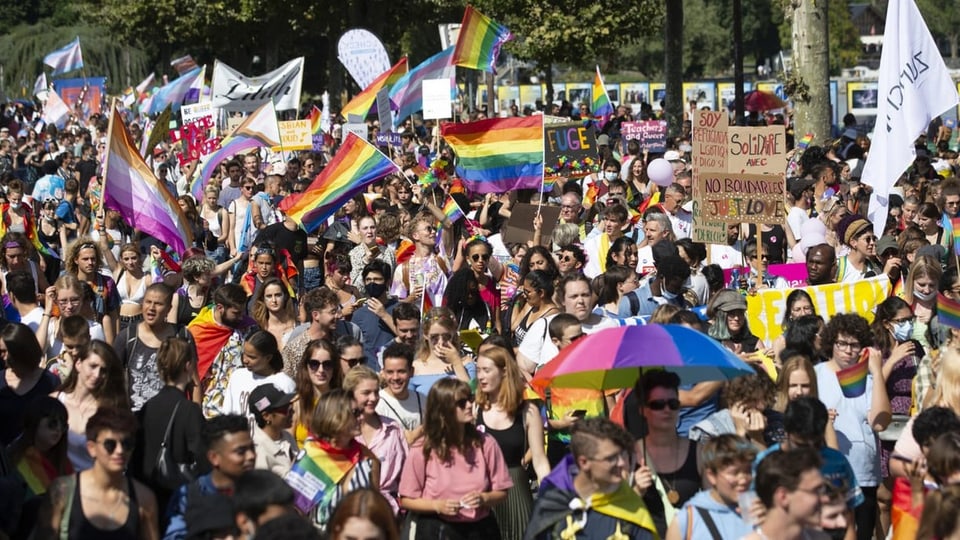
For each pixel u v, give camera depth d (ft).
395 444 36.35
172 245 60.34
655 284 49.83
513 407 36.01
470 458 34.17
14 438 38.14
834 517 26.27
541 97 246.47
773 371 41.75
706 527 28.19
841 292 48.83
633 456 32.32
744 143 56.85
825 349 38.96
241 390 40.34
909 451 32.81
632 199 84.79
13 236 56.54
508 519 35.81
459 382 34.01
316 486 33.53
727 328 45.44
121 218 74.49
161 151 118.62
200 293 54.34
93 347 36.45
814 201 76.64
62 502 29.37
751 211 56.70
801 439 31.45
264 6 245.24
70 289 46.21
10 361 38.09
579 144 73.26
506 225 67.62
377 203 77.97
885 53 62.95
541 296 48.62
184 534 29.78
